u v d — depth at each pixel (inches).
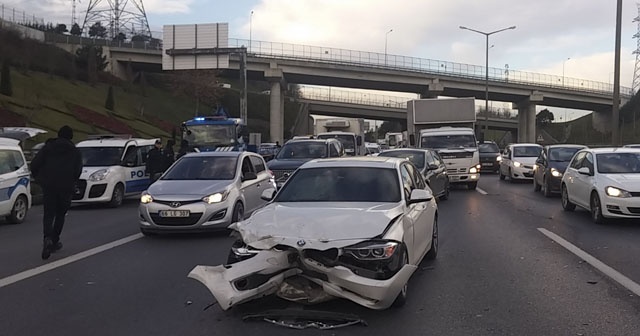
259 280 227.5
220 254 374.3
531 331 221.5
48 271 328.2
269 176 558.9
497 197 770.2
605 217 492.7
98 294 277.9
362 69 2738.7
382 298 224.8
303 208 262.4
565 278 305.7
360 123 1417.3
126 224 525.0
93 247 403.9
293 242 225.9
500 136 4736.7
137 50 3309.5
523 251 382.6
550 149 812.0
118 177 680.4
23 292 282.2
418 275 315.6
